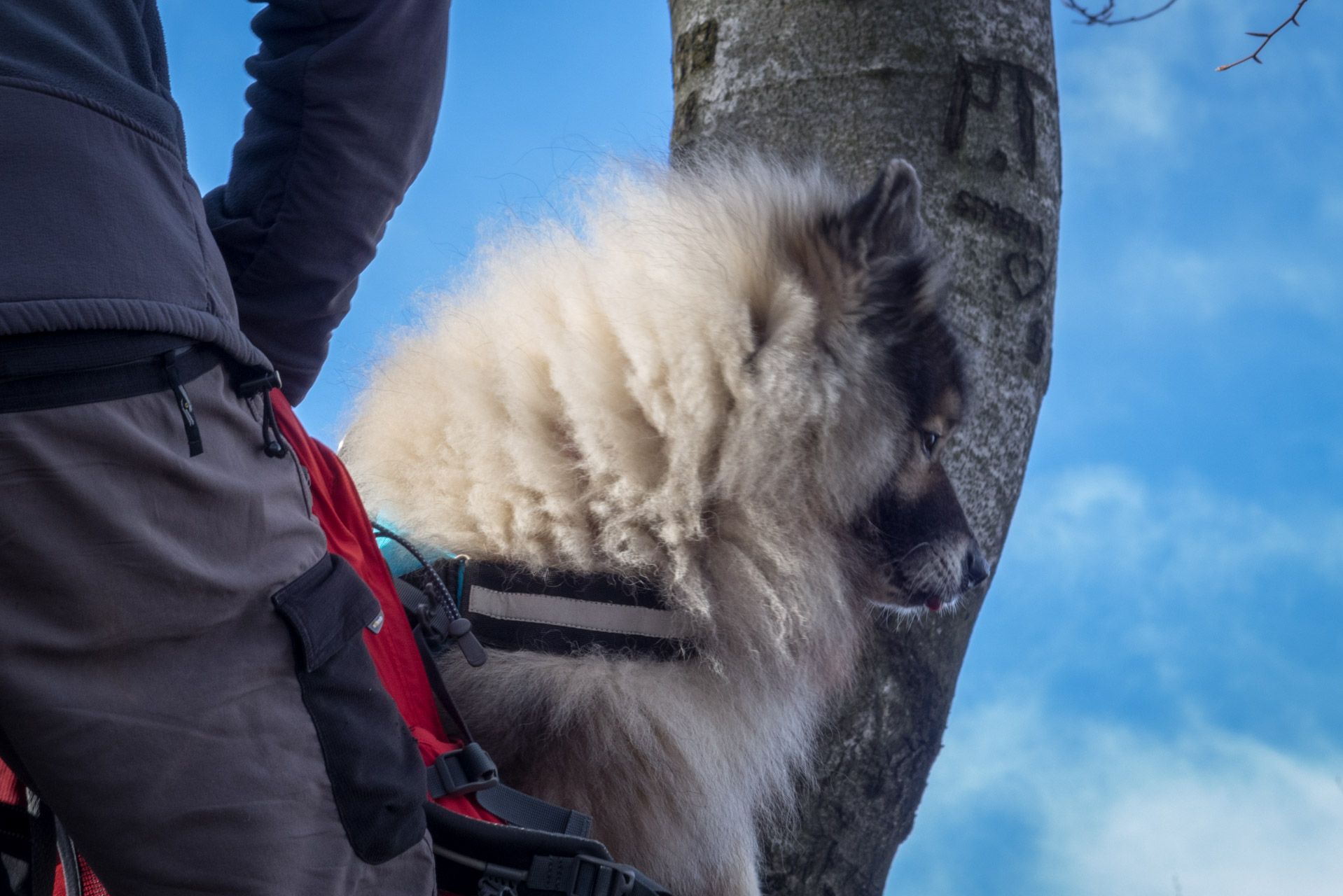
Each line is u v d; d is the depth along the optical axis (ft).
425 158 5.32
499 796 4.99
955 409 8.19
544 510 6.17
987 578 8.66
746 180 7.61
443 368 6.48
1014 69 9.11
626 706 6.04
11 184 3.16
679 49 9.94
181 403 3.44
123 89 3.54
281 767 3.59
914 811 8.98
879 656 8.59
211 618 3.49
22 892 4.42
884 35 8.92
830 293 7.20
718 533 6.64
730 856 6.56
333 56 4.69
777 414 6.72
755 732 6.66
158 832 3.39
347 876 3.75
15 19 3.35
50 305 3.06
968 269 8.63
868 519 7.64
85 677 3.30
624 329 6.34
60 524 3.19
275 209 4.92
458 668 6.05
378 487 6.58
